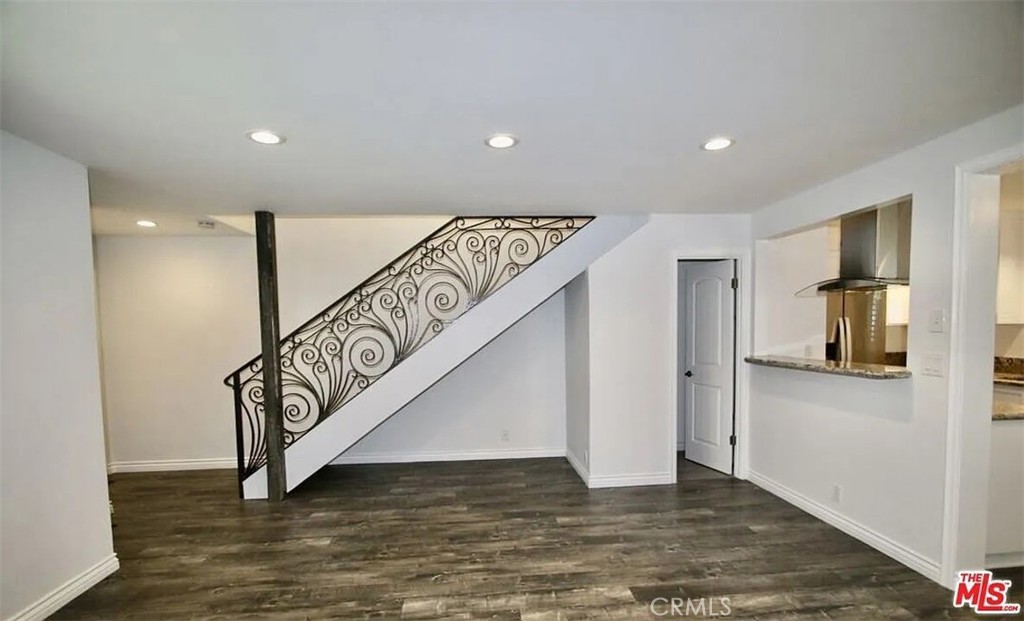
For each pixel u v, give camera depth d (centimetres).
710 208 378
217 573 269
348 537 314
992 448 247
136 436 462
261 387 424
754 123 208
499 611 230
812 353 399
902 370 263
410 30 137
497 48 147
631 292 399
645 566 270
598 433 401
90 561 254
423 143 226
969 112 202
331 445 395
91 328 257
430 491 400
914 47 148
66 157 240
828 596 237
